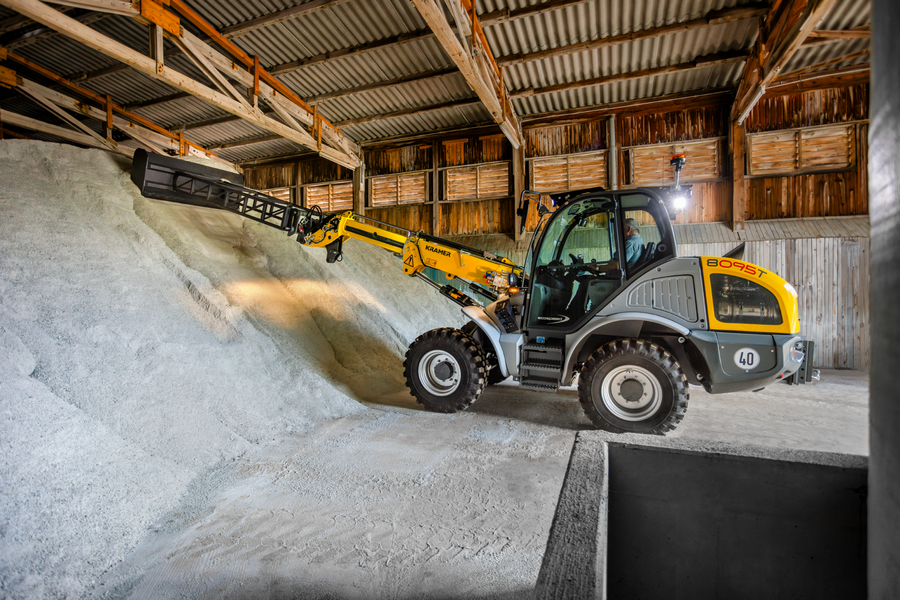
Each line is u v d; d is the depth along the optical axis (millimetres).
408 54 7805
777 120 8016
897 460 521
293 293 5875
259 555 2035
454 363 4250
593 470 1145
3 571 1706
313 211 5668
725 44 7094
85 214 4504
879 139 552
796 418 4168
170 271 4547
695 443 1281
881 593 568
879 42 546
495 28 6844
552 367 3920
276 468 2949
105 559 1975
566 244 4309
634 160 8992
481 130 10227
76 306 3393
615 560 1303
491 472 2889
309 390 4238
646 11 6418
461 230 10523
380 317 6773
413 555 2033
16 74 8156
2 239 3564
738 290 3482
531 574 1896
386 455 3174
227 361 3887
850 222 7645
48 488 2109
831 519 1154
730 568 1229
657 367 3467
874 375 599
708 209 8547
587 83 8195
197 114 10367
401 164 11047
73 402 2729
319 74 8422
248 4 6668
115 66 8594
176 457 2814
